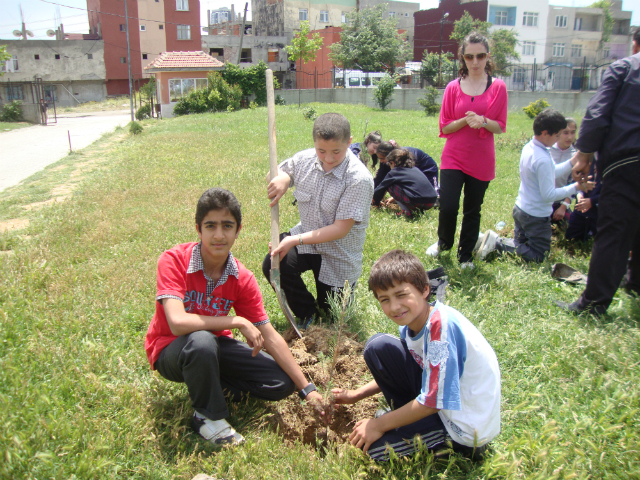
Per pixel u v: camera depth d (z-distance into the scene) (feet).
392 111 96.89
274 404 8.51
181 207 21.16
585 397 8.43
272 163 10.24
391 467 6.72
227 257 8.16
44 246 15.98
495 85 14.01
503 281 13.17
